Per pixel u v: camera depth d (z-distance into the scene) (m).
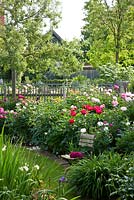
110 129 8.18
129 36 22.77
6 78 24.12
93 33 23.56
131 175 5.31
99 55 24.62
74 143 8.26
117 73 19.75
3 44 15.00
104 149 7.52
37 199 4.26
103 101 11.16
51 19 16.05
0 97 16.84
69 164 7.39
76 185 6.04
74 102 11.42
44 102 11.55
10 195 4.16
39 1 15.80
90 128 8.20
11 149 4.73
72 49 16.31
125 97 10.34
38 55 15.88
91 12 22.69
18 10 15.59
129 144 7.35
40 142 9.52
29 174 4.49
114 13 22.22
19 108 11.07
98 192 5.81
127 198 5.05
